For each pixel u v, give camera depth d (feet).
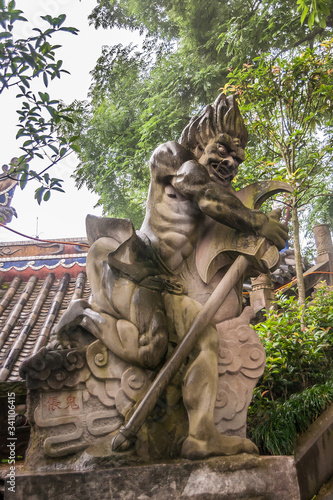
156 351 11.12
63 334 11.59
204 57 36.52
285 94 20.75
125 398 11.11
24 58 13.61
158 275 11.91
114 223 12.26
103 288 11.69
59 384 11.09
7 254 29.99
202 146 12.79
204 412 10.87
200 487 10.30
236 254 12.35
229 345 11.98
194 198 11.83
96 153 35.94
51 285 25.48
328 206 33.63
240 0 35.70
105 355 11.38
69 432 10.91
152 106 34.73
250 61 33.42
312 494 11.61
